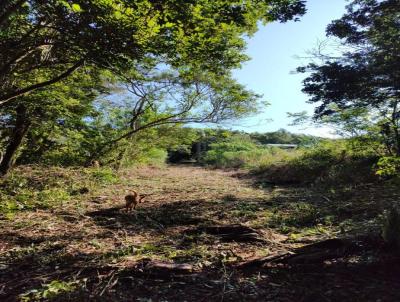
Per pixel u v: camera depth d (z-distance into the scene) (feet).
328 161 46.68
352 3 30.09
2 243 18.57
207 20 19.67
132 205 26.94
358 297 11.77
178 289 12.76
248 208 27.73
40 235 20.04
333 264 14.57
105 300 11.93
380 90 27.86
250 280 13.37
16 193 31.09
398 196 27.07
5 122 39.60
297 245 17.72
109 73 35.70
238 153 93.66
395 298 11.57
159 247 17.88
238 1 18.80
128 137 55.11
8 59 25.80
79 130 47.37
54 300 11.94
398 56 26.43
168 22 18.99
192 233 20.90
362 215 22.68
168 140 61.57
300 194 34.45
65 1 17.94
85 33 19.63
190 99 50.93
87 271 14.55
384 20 28.94
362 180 36.73
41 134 44.88
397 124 34.50
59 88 36.96
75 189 34.78
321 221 22.71
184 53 22.89
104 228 21.95
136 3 17.80
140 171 63.77
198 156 117.29
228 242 18.85
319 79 29.25
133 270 14.25
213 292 12.47
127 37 19.61
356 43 30.17
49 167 42.68
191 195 35.53
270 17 20.20
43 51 26.18
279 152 80.48
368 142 38.83
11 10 20.08
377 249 15.11
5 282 13.64
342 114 38.27
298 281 13.23
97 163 47.62
